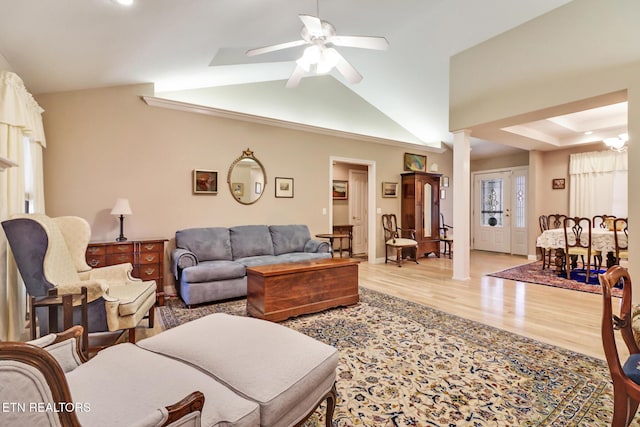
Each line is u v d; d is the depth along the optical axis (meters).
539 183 6.58
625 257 4.18
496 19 3.67
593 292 3.87
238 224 4.55
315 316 3.02
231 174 4.48
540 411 1.57
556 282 4.40
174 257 3.59
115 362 1.16
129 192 3.79
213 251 3.95
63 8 2.01
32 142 2.90
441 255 7.08
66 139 3.48
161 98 3.88
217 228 4.14
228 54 3.55
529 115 3.76
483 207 7.94
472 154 7.63
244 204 4.60
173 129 4.06
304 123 5.24
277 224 4.92
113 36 2.50
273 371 1.18
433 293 3.86
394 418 1.52
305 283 3.02
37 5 1.92
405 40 4.24
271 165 4.86
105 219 3.66
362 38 2.41
